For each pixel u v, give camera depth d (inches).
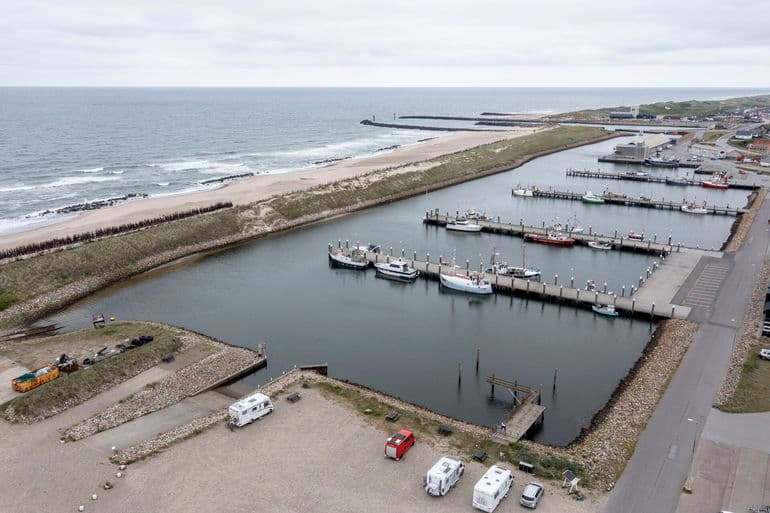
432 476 1704.0
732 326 3024.1
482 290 3882.9
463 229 5452.8
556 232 5113.2
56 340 2915.8
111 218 5418.3
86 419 2194.9
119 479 1806.1
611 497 1708.9
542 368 2881.4
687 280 3794.3
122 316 3550.7
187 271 4404.5
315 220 5836.6
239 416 2090.3
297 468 1862.7
